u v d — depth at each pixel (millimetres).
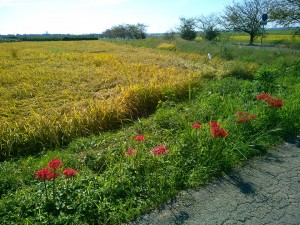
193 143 4609
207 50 25297
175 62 19266
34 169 4617
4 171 4586
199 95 8602
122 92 9344
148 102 8508
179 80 10531
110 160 4535
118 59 21625
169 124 6156
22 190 3760
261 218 3145
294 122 5750
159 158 4195
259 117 5641
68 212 3211
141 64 17438
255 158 4574
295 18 22031
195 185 3807
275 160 4484
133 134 5891
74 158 4891
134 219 3193
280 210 3275
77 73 15086
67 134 6520
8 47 40344
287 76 11148
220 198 3529
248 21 36969
